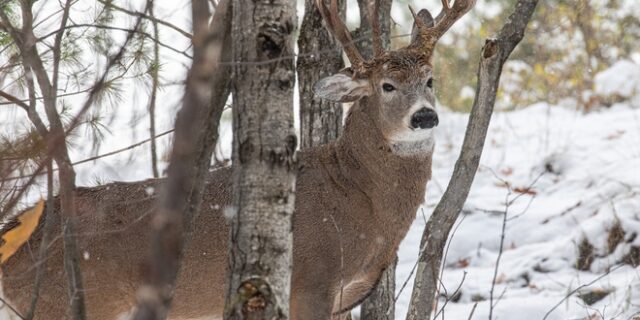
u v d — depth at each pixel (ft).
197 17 17.33
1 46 31.30
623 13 92.53
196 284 34.53
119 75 31.71
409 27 82.33
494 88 31.65
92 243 33.19
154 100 30.76
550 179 60.90
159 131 36.32
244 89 23.35
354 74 35.53
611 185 53.93
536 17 91.15
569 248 48.49
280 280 23.48
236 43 23.44
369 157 34.81
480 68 31.73
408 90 34.78
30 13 25.59
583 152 64.08
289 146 23.58
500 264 50.03
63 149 25.26
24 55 24.97
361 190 34.81
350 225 34.58
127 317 33.81
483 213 56.03
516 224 54.08
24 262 32.55
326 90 35.40
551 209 54.75
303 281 34.19
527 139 71.72
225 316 23.56
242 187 23.50
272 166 23.36
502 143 71.67
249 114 23.36
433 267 32.07
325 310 34.19
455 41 91.97
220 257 34.45
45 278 32.42
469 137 32.09
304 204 34.47
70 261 26.05
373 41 36.22
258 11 23.24
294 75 23.81
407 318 32.35
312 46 39.55
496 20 91.45
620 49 91.56
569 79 91.09
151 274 16.35
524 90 91.97
